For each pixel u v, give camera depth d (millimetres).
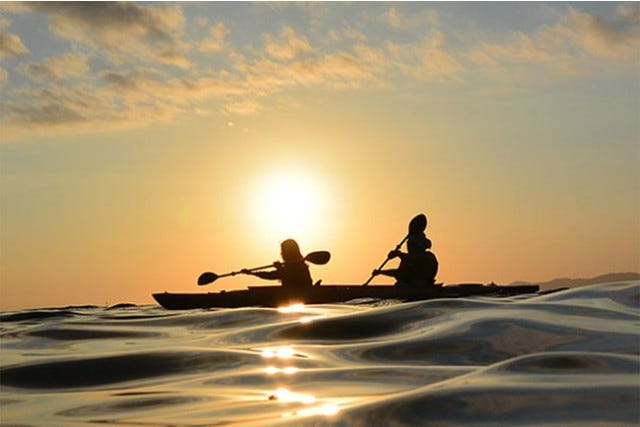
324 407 2846
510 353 3879
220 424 2744
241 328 5637
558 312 4809
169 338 5488
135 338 5652
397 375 3561
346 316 5414
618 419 2342
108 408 3232
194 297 11352
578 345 3844
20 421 3092
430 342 4254
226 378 3725
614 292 5422
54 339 5824
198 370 4000
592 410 2441
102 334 5973
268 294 11109
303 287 11305
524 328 4352
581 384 2775
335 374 3658
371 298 11172
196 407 3123
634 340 3850
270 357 4234
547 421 2357
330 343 4621
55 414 3182
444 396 2701
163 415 3006
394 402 2693
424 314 5199
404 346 4238
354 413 2639
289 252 12234
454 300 5648
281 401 3104
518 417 2418
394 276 12086
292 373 3744
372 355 4113
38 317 8258
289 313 6375
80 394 3598
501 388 2762
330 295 11195
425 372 3600
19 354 4934
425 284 11789
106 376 4000
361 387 3295
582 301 5207
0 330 6492
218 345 4816
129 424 2898
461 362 3799
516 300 5516
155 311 9055
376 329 4918
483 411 2504
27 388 3809
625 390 2654
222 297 11422
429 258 11938
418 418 2498
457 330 4469
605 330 4160
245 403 3109
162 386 3646
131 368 4148
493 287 10773
